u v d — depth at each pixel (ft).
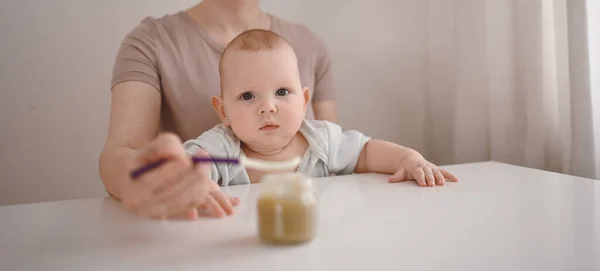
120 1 4.60
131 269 1.35
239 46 3.07
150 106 3.19
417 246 1.49
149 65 3.33
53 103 4.48
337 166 3.19
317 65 4.25
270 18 4.15
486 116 4.31
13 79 4.34
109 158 2.46
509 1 3.86
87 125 4.61
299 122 3.08
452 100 4.84
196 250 1.51
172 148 1.64
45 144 4.49
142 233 1.72
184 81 3.47
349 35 5.26
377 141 3.28
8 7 4.28
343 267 1.31
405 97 5.47
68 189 4.59
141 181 1.71
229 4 3.79
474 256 1.39
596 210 1.90
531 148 3.70
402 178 2.68
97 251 1.52
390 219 1.82
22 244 1.60
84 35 4.52
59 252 1.52
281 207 1.53
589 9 3.27
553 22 3.55
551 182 2.51
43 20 4.39
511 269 1.28
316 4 5.13
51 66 4.45
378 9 5.34
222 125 3.22
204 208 2.04
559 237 1.56
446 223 1.75
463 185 2.49
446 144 4.98
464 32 4.45
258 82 2.95
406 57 5.46
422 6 5.40
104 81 4.62
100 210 2.10
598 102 3.33
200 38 3.62
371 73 5.37
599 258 1.36
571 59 3.25
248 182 2.97
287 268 1.32
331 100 4.32
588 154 3.22
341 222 1.79
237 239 1.62
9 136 4.36
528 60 3.70
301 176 1.64
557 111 3.65
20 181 4.43
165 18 3.74
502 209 1.95
